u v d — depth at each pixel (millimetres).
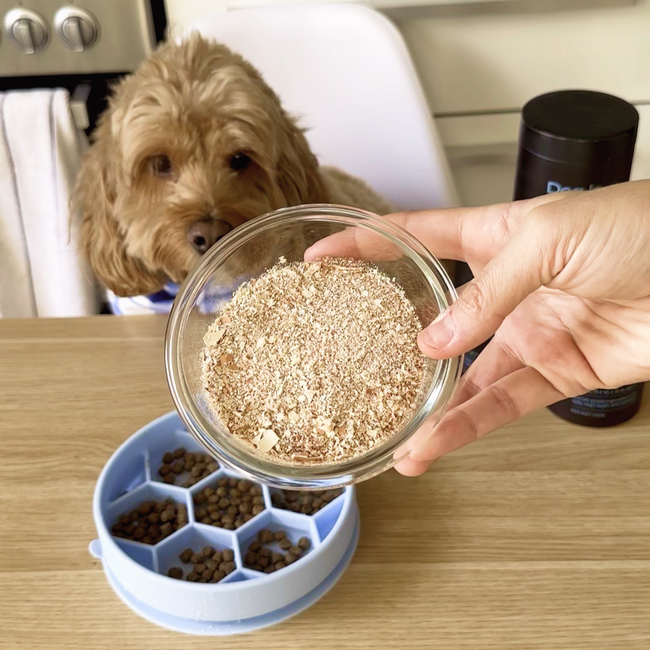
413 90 1446
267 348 620
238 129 1167
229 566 663
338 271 658
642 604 613
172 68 1190
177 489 736
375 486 733
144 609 622
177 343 603
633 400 776
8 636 607
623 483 722
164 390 858
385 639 597
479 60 1606
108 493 720
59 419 823
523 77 1633
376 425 581
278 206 1271
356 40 1425
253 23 1421
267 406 595
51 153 1475
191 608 605
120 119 1198
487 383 805
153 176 1234
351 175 1504
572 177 762
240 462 554
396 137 1490
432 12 1506
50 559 673
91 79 1582
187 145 1171
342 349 615
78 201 1395
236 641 602
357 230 628
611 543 665
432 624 606
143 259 1271
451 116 1693
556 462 748
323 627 610
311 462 566
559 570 645
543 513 696
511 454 760
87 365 899
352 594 634
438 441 676
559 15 1547
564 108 802
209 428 572
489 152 1724
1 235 1535
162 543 679
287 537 708
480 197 1812
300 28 1426
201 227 1163
